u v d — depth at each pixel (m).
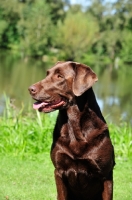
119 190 6.48
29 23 79.56
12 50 83.50
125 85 37.28
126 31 89.56
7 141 8.54
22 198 5.91
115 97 27.22
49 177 6.95
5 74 38.06
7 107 9.85
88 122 4.66
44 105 4.73
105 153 4.65
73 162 4.65
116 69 62.03
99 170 4.66
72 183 4.80
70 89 4.73
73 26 76.19
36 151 8.48
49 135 8.88
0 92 24.98
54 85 4.73
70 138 4.65
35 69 47.06
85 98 4.70
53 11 99.56
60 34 77.00
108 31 88.81
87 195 4.93
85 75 4.64
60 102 4.73
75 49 76.12
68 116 4.68
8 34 87.56
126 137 9.09
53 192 6.24
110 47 85.31
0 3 88.75
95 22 90.44
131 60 84.19
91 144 4.61
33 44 77.31
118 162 8.09
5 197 5.89
